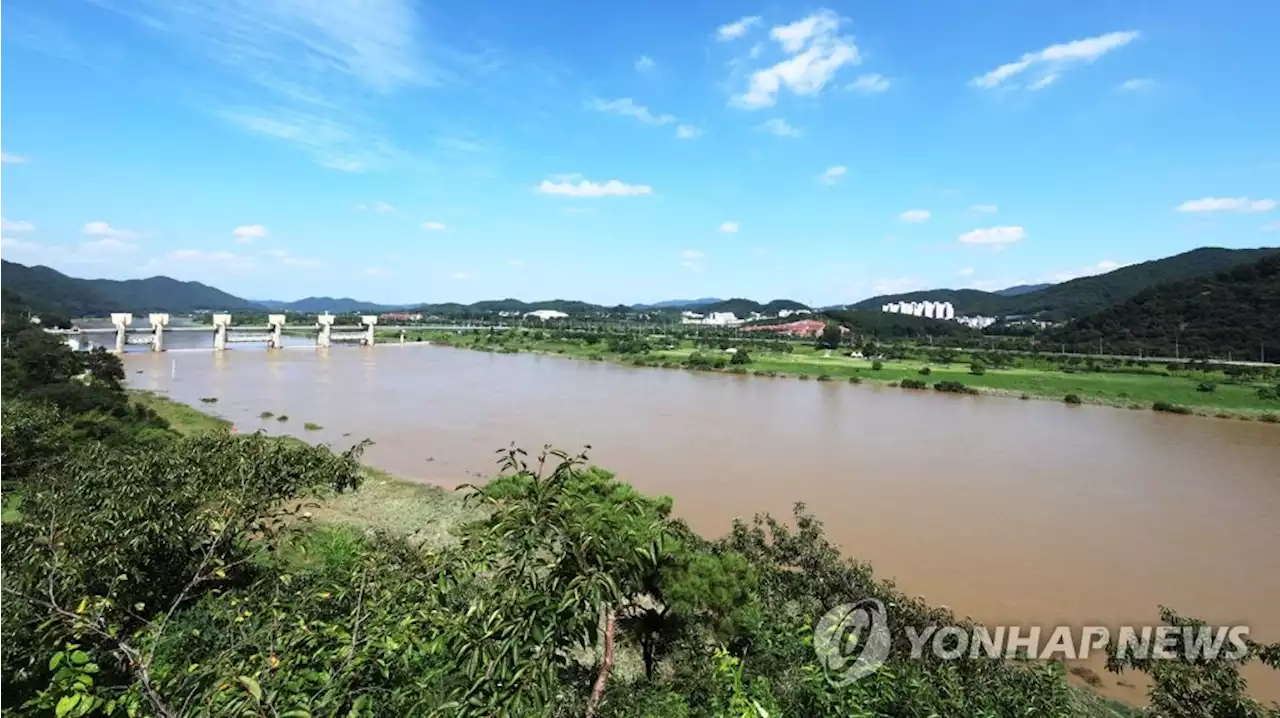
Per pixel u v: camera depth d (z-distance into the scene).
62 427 20.11
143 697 4.33
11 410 18.38
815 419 55.09
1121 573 23.56
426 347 148.38
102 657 5.71
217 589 8.13
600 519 4.71
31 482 12.96
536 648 4.27
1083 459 41.22
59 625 5.30
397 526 26.73
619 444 43.84
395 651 5.21
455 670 5.06
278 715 3.96
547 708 4.48
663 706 8.57
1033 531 27.70
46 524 8.78
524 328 178.75
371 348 136.88
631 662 14.11
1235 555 25.23
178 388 68.50
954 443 45.78
